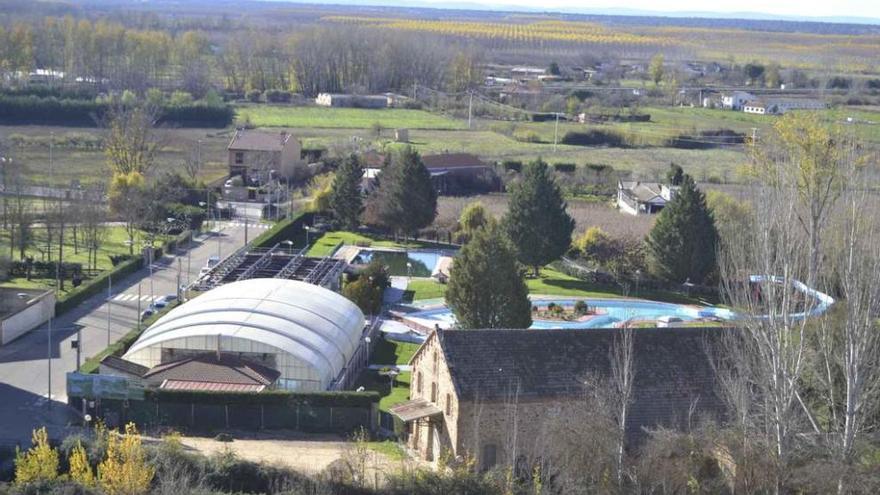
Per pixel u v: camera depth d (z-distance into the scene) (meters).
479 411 75.06
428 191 163.25
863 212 68.31
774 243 72.69
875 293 64.75
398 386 100.75
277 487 68.31
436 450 79.31
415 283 140.62
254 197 190.75
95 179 182.50
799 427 68.62
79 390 87.06
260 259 137.25
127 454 67.38
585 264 152.12
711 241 140.75
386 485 69.44
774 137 159.00
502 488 67.44
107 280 129.88
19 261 135.50
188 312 100.81
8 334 107.81
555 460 69.62
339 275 135.88
